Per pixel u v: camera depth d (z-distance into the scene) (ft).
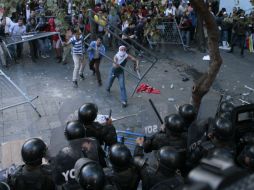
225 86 36.14
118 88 35.63
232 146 12.58
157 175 10.53
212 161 2.49
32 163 11.12
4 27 40.81
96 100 32.68
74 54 34.94
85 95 33.86
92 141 12.42
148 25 22.85
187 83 37.22
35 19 42.24
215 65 18.89
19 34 40.47
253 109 15.10
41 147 11.30
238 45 47.62
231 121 14.07
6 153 18.52
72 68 41.83
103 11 33.45
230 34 49.39
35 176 11.11
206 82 19.15
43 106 31.32
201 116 18.69
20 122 28.53
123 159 10.88
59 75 39.42
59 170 11.69
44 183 11.24
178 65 42.93
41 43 44.21
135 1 36.96
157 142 13.93
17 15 42.78
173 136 13.55
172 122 13.41
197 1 16.70
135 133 22.25
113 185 10.52
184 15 49.88
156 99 32.83
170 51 48.08
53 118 29.04
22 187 11.13
